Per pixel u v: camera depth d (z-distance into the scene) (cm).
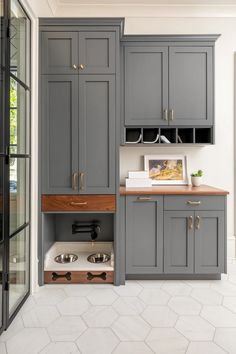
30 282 215
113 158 224
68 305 198
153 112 251
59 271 231
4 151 167
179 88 249
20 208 205
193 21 283
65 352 151
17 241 201
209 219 231
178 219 231
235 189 286
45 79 222
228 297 210
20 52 204
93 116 223
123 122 251
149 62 248
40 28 220
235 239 287
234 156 284
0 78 161
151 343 158
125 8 282
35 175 220
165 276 238
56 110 223
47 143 224
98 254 266
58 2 278
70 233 277
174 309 193
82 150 224
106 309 193
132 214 230
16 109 194
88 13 284
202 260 232
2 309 167
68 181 225
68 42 221
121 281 230
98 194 226
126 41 247
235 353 151
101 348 154
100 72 222
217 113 284
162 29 284
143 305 198
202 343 158
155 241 231
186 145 264
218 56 284
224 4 278
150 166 282
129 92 250
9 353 150
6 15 167
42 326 174
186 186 270
